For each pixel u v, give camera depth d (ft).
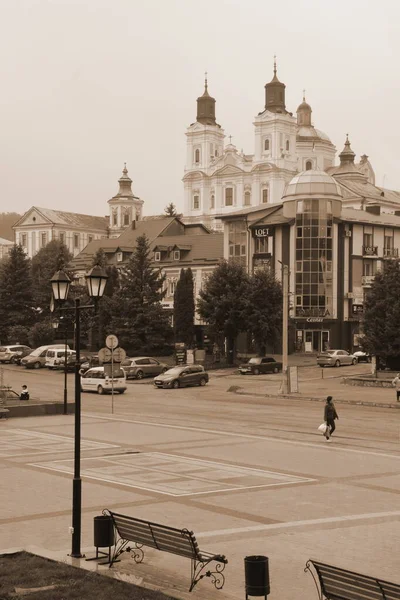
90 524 59.93
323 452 99.71
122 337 278.67
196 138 568.82
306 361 271.69
